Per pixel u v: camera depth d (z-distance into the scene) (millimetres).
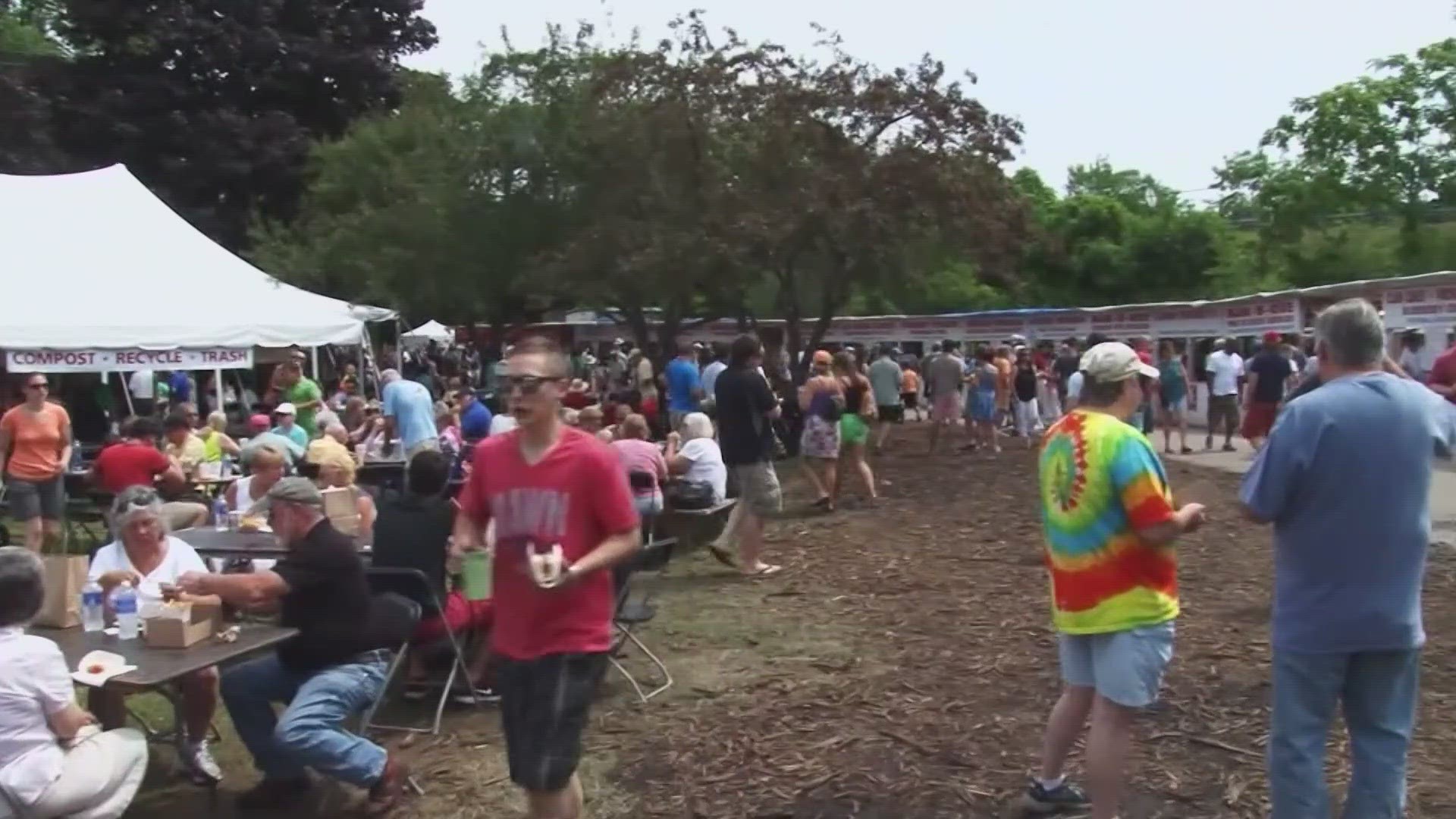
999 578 10000
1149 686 4398
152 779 6051
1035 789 4949
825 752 5828
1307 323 21547
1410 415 3846
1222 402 19812
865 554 11289
